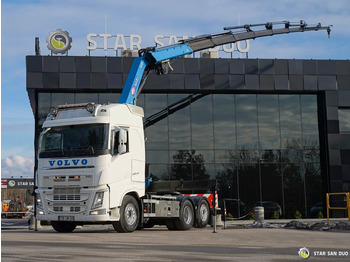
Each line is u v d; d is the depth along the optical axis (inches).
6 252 331.9
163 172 1108.5
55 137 578.2
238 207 1125.7
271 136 1163.9
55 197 565.3
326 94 1162.0
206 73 1117.7
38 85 1048.8
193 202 717.3
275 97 1176.8
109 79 1072.2
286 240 469.7
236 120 1155.3
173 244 414.0
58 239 466.3
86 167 551.8
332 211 1127.0
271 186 1146.0
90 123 563.8
